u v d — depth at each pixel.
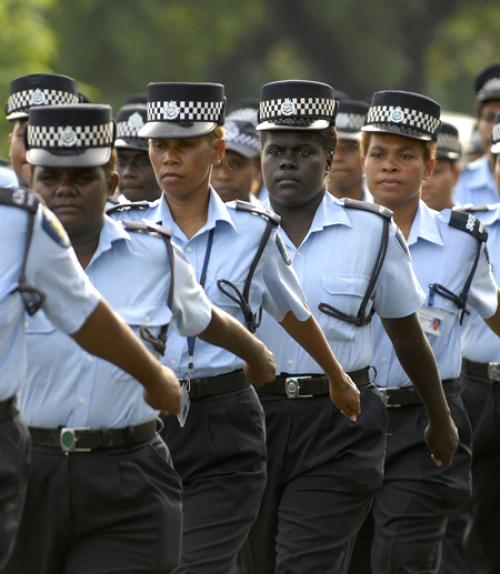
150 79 97.69
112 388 19.84
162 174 23.69
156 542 20.22
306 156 24.67
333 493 24.53
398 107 26.50
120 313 19.92
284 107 24.55
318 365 24.47
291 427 24.69
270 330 24.58
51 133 19.11
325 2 108.56
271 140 24.78
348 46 111.25
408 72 114.12
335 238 24.75
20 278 17.73
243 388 23.73
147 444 20.30
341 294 24.56
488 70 38.19
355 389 23.45
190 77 100.75
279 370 24.64
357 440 24.58
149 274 20.11
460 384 28.91
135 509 20.11
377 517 26.44
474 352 28.67
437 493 26.23
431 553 26.45
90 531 20.17
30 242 17.75
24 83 27.89
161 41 98.75
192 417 23.56
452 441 25.56
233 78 110.38
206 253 23.41
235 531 23.62
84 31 94.56
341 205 25.00
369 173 26.89
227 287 23.28
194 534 23.47
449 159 34.06
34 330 19.70
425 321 26.36
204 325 20.61
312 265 24.67
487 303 26.73
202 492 23.56
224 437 23.53
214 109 23.84
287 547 24.50
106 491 19.95
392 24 111.69
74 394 19.83
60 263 17.88
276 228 23.48
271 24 109.12
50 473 19.98
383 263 24.72
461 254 26.47
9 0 56.84
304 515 24.52
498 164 30.22
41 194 19.41
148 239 20.20
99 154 19.28
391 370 26.36
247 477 23.62
